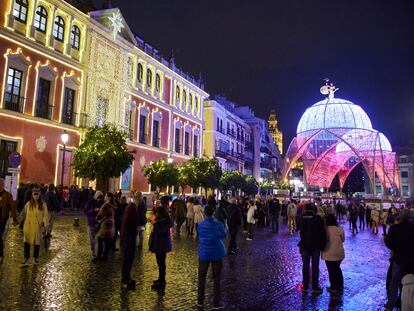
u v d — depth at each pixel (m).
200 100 48.81
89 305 6.05
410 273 3.63
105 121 31.58
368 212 27.16
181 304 6.33
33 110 25.19
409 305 3.49
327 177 48.88
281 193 37.09
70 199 24.58
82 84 29.41
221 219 12.40
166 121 40.69
